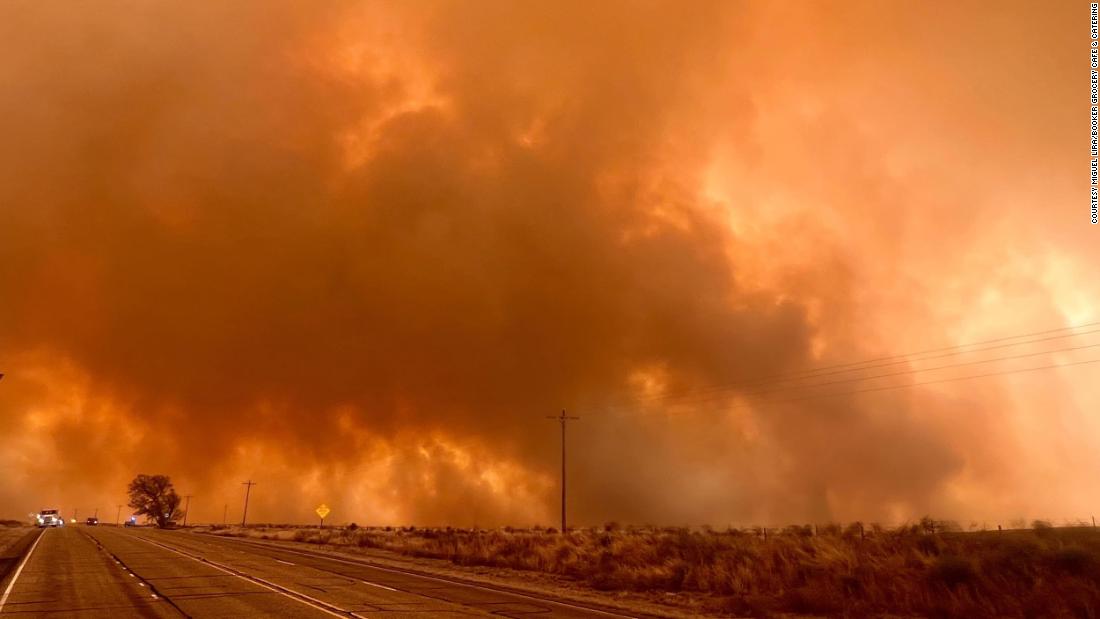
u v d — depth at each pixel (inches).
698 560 768.9
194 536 1963.6
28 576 659.4
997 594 483.8
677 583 664.4
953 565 528.7
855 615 486.9
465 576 751.1
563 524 1723.7
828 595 526.6
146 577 650.8
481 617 417.1
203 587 564.1
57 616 409.4
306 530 2790.4
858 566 600.4
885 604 512.7
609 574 724.7
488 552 1054.4
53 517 3127.5
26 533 1838.1
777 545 775.1
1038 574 512.1
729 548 828.0
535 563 908.6
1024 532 868.6
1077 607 435.5
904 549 697.0
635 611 487.5
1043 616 439.2
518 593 581.9
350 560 984.3
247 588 557.9
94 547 1175.6
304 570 761.6
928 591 509.0
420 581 666.2
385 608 447.8
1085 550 546.0
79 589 550.0
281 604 460.4
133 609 437.4
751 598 534.9
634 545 923.4
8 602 472.4
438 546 1246.3
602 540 1097.4
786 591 553.0
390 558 1073.5
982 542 712.4
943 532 852.6
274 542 1675.7
